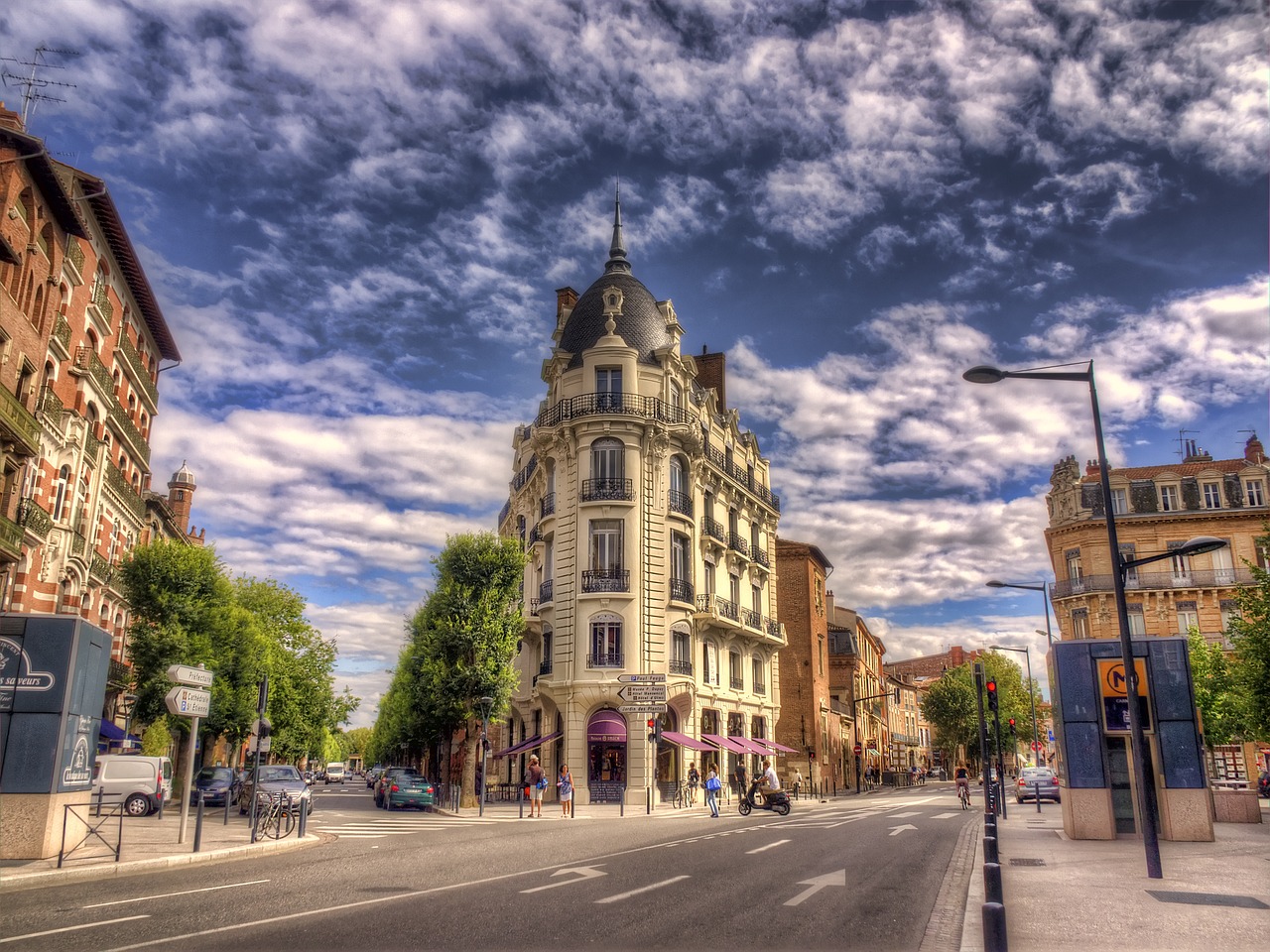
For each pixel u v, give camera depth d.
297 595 59.72
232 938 8.60
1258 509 54.22
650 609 38.81
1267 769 44.00
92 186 29.12
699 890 11.92
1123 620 13.73
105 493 34.81
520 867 14.69
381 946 8.24
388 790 36.41
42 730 15.29
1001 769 27.70
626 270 46.62
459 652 36.78
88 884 12.88
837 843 19.00
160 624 33.78
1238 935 8.54
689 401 44.31
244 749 61.09
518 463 55.00
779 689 52.22
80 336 30.53
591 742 37.84
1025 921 9.27
